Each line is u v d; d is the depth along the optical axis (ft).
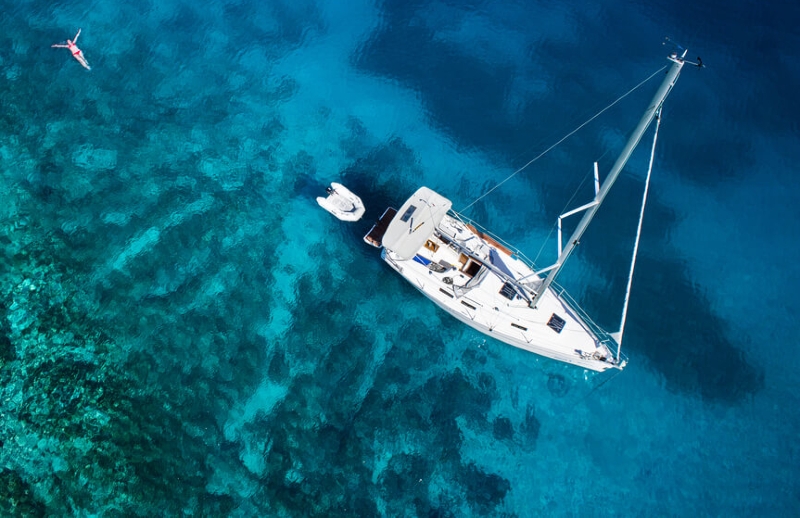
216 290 110.83
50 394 101.65
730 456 102.47
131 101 126.11
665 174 122.93
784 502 99.30
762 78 132.77
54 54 129.70
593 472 101.71
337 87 130.31
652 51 135.54
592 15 139.23
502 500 99.60
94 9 135.44
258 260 113.70
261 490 98.27
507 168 123.24
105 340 106.01
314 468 99.91
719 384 106.93
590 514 99.40
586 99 130.11
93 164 119.44
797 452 102.47
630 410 105.50
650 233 117.91
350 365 106.63
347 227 116.98
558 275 113.80
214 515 96.27
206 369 105.19
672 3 141.38
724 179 122.83
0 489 95.61
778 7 141.18
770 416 104.88
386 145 124.98
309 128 126.00
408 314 110.52
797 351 109.50
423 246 105.29
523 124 127.65
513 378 107.14
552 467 101.86
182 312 108.78
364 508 97.96
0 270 110.42
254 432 101.76
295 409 103.45
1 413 100.17
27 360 103.86
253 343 107.45
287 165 122.21
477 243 108.06
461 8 139.44
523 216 118.93
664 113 128.36
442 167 123.24
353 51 134.41
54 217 114.93
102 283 110.11
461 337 109.09
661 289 113.60
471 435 103.14
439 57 134.10
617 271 114.62
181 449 99.86
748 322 111.55
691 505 99.60
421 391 105.50
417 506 98.43
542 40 136.46
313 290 111.86
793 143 126.52
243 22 136.56
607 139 126.00
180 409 102.27
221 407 102.99
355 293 111.75
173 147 122.01
